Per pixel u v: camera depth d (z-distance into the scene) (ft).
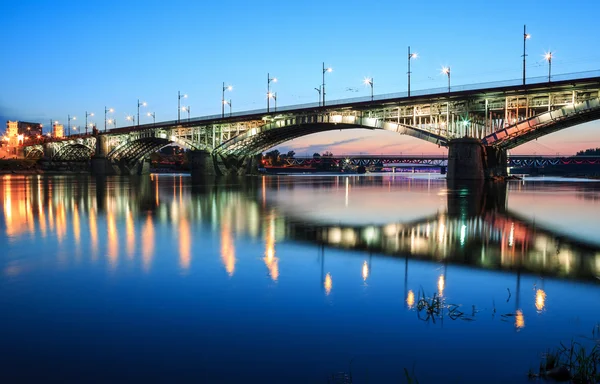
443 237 62.03
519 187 214.48
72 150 602.03
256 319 28.81
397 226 74.43
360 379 21.18
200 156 394.93
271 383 20.84
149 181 302.25
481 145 245.04
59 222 79.10
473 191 183.73
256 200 136.36
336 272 40.98
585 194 164.04
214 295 33.94
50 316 29.50
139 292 34.81
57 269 42.52
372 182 319.27
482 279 38.34
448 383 20.83
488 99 237.45
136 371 22.08
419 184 276.62
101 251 51.55
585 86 205.36
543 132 256.93
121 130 493.77
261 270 41.88
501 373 21.79
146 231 68.08
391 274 40.16
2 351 24.26
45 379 21.27
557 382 20.93
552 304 31.63
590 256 48.16
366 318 28.96
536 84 216.74
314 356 23.58
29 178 364.17
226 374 21.75
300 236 63.10
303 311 30.25
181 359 23.29
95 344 25.16
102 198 141.18
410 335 26.22
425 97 253.65
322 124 319.47
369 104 277.85
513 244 56.34
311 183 291.38
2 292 34.91
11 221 80.48
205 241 58.65
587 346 24.70
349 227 73.10
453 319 28.71
